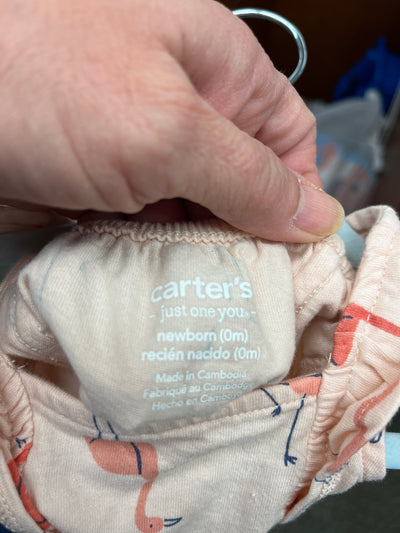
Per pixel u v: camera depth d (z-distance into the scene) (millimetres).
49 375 465
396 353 404
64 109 266
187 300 348
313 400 407
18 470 412
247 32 360
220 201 344
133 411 336
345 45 1180
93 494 417
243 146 324
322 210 410
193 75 345
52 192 302
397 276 424
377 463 428
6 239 458
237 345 354
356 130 1135
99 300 345
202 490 418
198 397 349
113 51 270
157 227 389
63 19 265
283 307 385
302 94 1284
